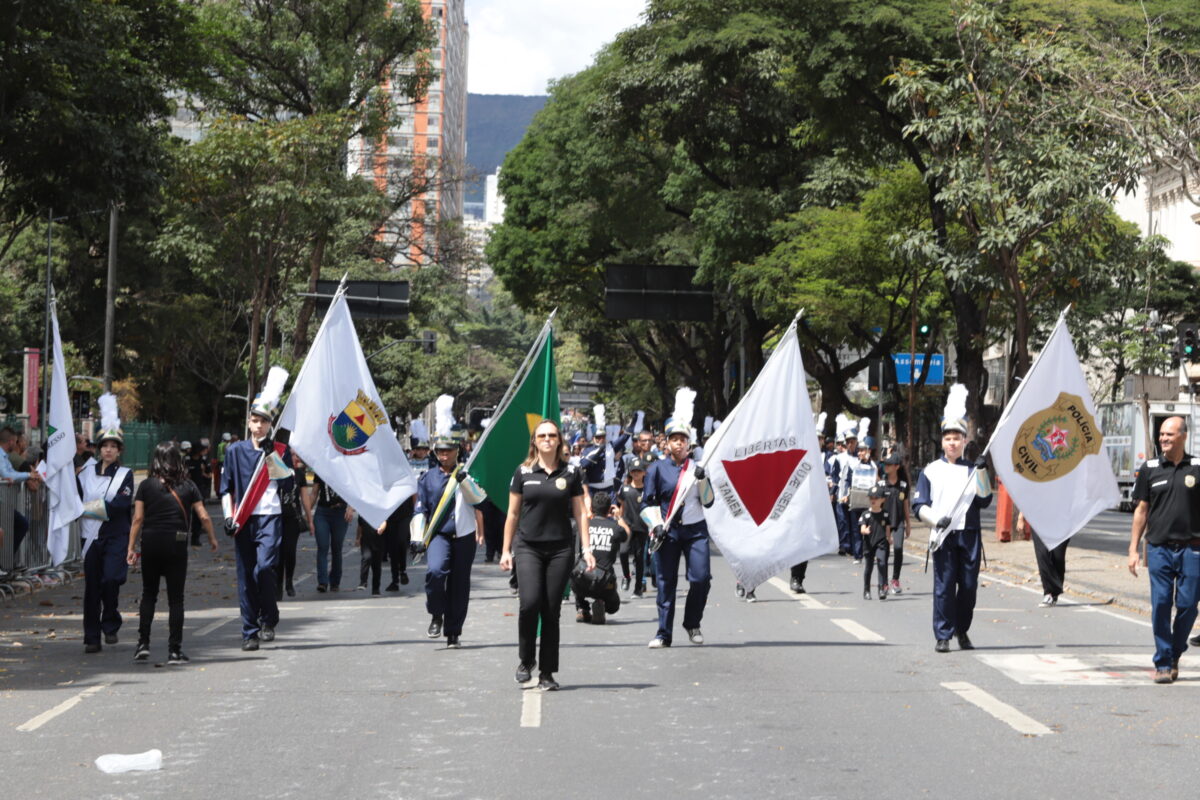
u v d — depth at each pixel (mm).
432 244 68062
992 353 90312
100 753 8836
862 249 38094
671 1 39344
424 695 10969
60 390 19016
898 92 27344
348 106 53375
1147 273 31312
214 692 11148
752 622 16188
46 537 21547
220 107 50188
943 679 11766
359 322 76812
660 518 13719
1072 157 26016
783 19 33844
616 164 54375
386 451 14734
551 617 11164
